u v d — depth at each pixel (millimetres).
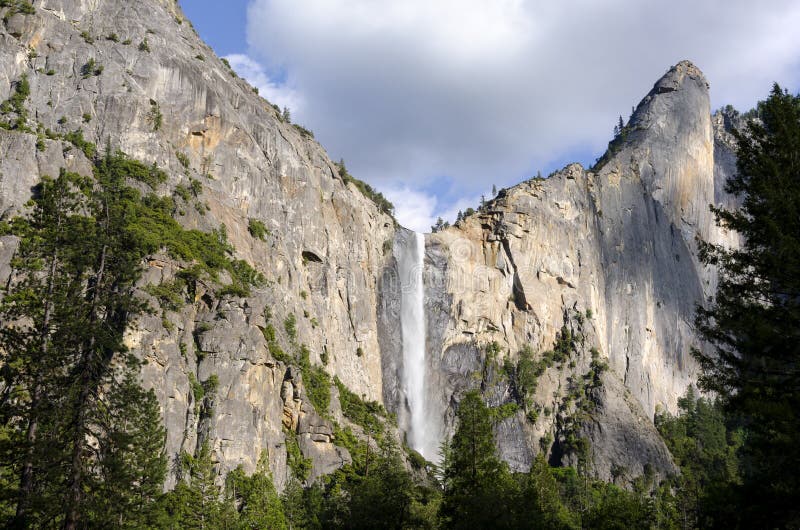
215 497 73438
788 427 28641
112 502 47312
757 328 31203
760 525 29828
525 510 61812
